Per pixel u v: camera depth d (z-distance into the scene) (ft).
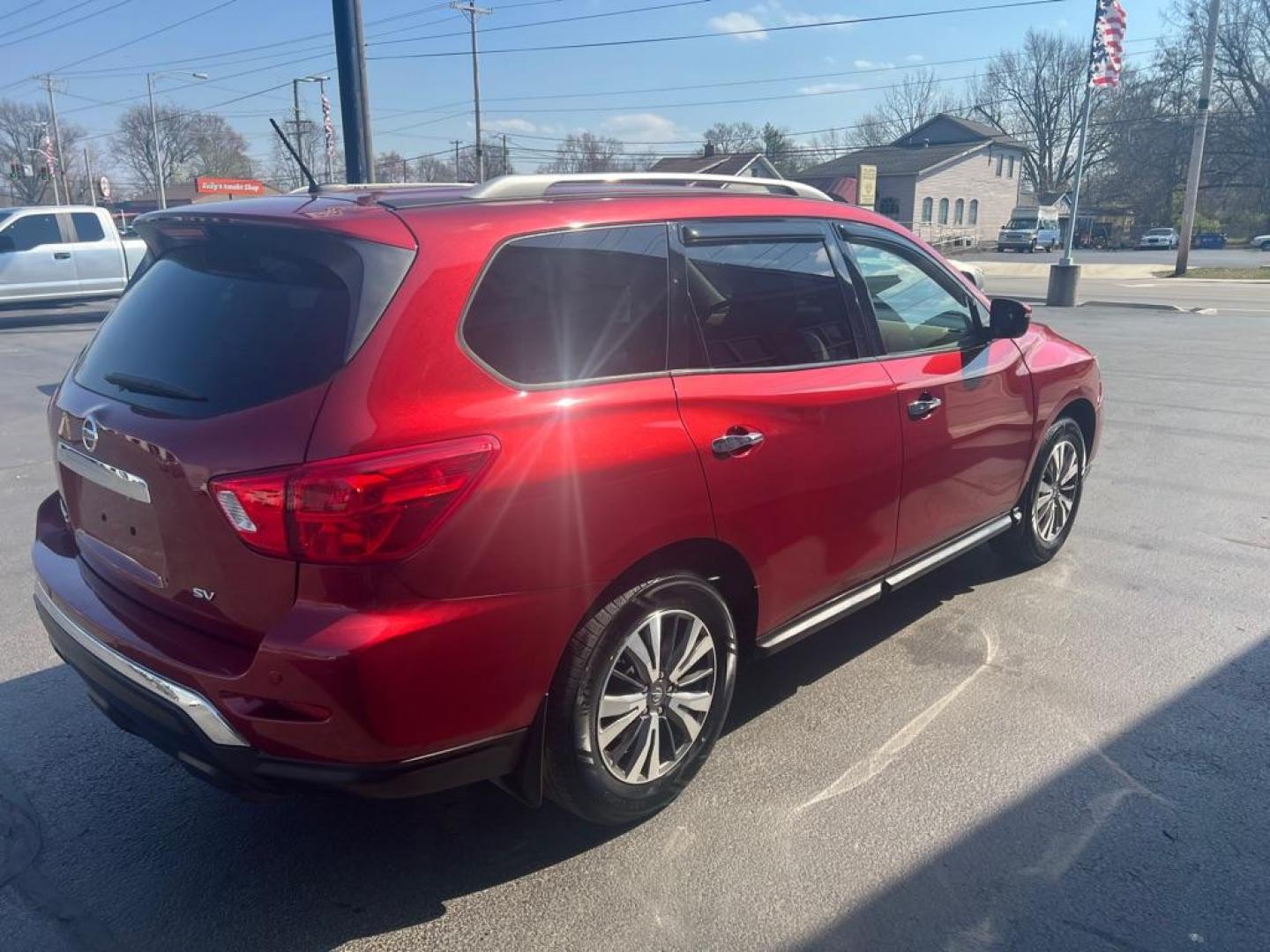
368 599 7.57
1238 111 218.59
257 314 8.54
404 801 10.64
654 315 9.65
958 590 16.24
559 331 8.89
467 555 7.89
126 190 299.99
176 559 8.37
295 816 10.36
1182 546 18.33
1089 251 213.66
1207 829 9.96
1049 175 285.02
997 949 8.36
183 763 8.61
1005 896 9.00
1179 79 230.68
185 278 9.46
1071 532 18.85
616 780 9.53
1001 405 14.26
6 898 9.06
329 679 7.45
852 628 14.82
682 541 9.57
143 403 8.71
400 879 9.36
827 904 8.93
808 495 10.89
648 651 9.58
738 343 10.41
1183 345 47.52
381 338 7.88
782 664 13.67
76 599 9.49
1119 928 8.59
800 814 10.25
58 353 47.57
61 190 221.87
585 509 8.59
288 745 7.76
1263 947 8.37
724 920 8.75
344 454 7.47
